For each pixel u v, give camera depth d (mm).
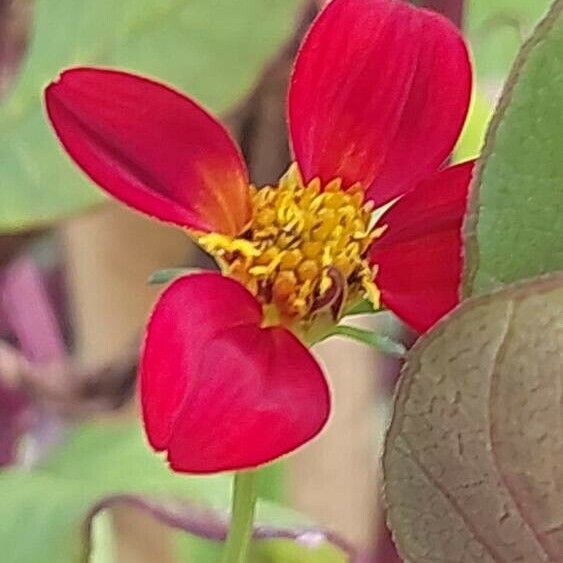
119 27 122
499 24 122
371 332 98
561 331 66
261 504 118
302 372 89
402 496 71
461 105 97
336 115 99
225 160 100
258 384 86
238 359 88
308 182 101
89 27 123
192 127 99
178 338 86
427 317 93
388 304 96
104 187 93
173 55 122
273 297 98
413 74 97
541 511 70
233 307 92
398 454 71
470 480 70
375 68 98
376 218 101
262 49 122
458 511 71
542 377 67
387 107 98
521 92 71
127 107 97
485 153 71
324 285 98
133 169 97
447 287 94
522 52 71
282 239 99
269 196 102
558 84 70
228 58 122
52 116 94
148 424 81
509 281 71
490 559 71
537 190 71
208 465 80
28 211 122
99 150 95
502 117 71
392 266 96
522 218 71
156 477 122
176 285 89
